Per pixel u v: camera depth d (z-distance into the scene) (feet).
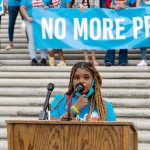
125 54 61.72
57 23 61.98
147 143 46.80
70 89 27.66
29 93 55.21
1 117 51.67
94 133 23.41
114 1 61.87
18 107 52.54
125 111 50.65
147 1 61.77
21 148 23.81
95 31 61.77
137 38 61.31
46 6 61.98
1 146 45.98
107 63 60.75
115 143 23.29
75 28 61.82
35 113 51.57
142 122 49.06
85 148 23.50
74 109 26.43
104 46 61.46
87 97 27.27
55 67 60.34
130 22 61.57
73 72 27.45
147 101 52.19
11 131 23.70
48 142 23.67
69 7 62.69
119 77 57.57
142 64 60.90
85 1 62.64
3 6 69.21
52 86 27.25
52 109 27.35
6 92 55.47
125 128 23.17
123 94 53.93
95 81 27.50
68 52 67.15
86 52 62.54
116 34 61.52
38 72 60.08
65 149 23.65
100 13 61.72
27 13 62.69
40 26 61.98
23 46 69.62
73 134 23.53
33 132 23.72
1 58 65.87
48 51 66.80
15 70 61.16
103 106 27.25
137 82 55.62
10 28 67.87
